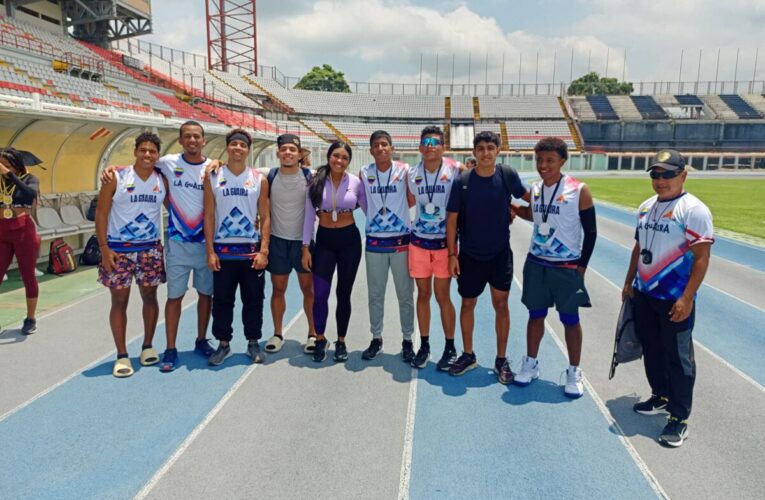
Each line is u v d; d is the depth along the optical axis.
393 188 4.50
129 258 4.40
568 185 3.89
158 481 2.93
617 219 16.77
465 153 53.25
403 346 4.82
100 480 2.93
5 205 5.11
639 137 59.72
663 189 3.41
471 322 4.44
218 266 4.50
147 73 32.16
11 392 4.03
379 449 3.26
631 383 4.30
